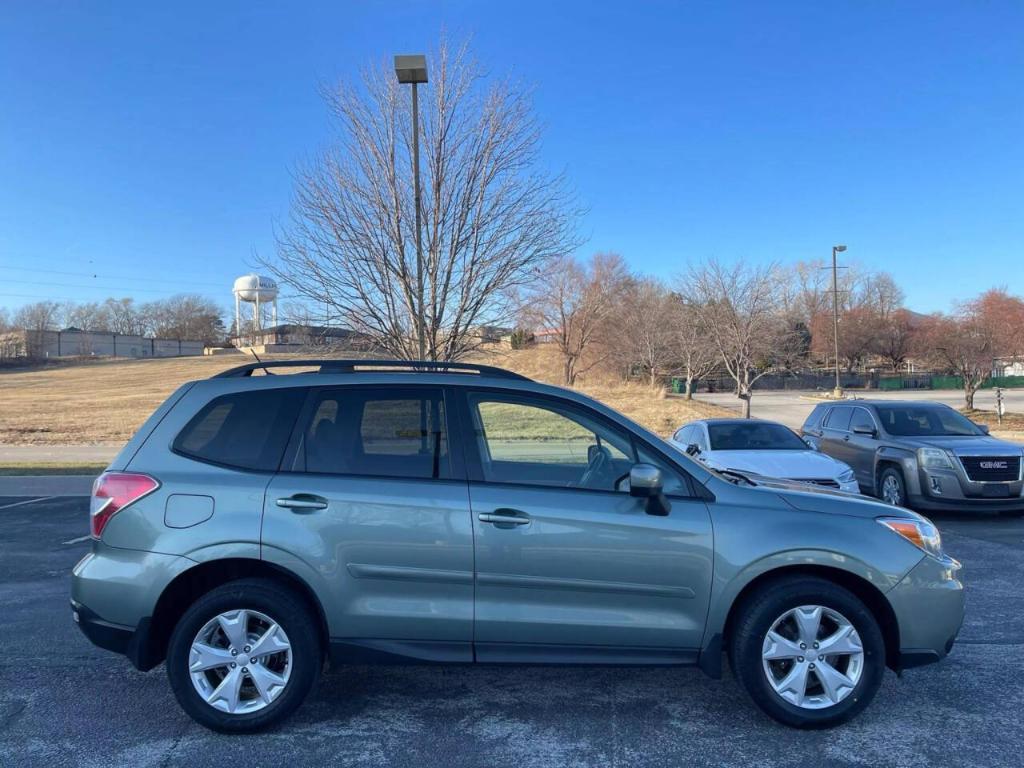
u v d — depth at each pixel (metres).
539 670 4.64
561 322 45.06
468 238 13.85
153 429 3.97
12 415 31.47
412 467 3.90
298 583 3.79
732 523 3.80
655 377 40.84
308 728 3.83
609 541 3.74
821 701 3.75
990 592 6.31
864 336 68.31
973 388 28.95
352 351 14.48
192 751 3.58
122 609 3.70
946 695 4.19
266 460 3.89
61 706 4.11
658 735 3.74
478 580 3.73
